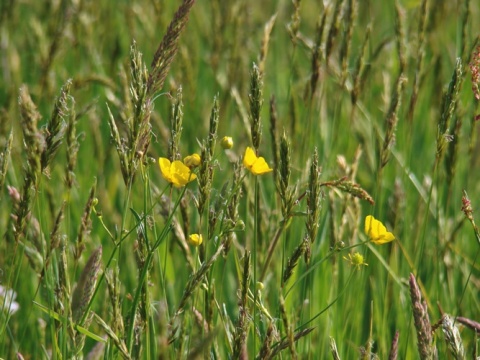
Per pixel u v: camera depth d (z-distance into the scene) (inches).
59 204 311.9
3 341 236.7
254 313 198.7
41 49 358.9
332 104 384.2
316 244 281.6
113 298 191.8
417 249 296.8
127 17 415.2
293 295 275.3
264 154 355.9
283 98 402.0
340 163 268.2
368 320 290.7
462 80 227.3
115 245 194.1
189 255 226.7
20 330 275.1
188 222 228.8
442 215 317.1
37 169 194.1
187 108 366.3
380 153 271.1
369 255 290.2
